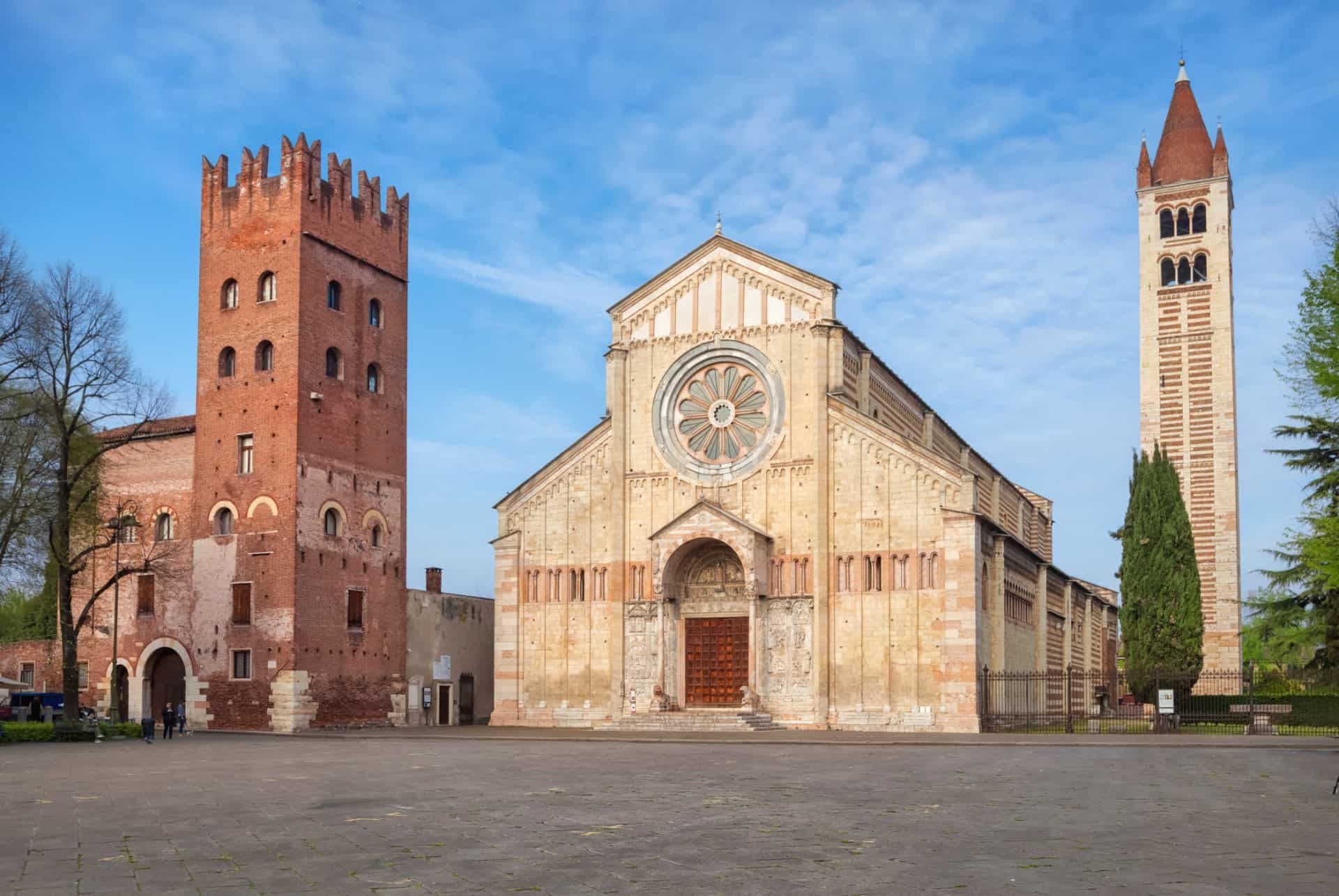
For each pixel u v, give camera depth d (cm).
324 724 7344
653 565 7306
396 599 8075
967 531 6700
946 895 1736
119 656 7875
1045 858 2050
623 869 1967
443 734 6638
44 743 6075
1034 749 5144
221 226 7888
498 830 2447
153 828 2530
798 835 2353
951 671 6625
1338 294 4669
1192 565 8169
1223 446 10238
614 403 7681
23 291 6694
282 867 2011
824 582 7019
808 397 7256
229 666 7400
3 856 2180
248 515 7469
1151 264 10694
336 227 7900
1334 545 4725
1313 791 3231
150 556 7819
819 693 6912
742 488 7338
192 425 7812
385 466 8125
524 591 7712
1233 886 1788
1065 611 8988
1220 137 10588
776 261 7438
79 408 6831
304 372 7506
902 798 3061
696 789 3319
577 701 7488
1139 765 4181
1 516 6506
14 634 9969
